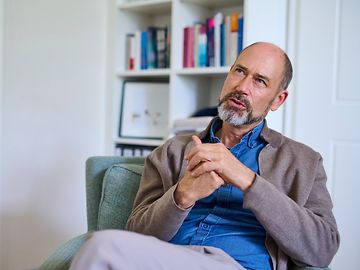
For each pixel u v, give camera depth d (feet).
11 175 7.53
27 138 7.73
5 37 7.29
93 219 5.38
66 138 8.34
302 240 3.98
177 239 4.45
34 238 7.93
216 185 3.92
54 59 8.04
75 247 4.26
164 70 8.13
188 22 8.16
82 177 8.68
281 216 3.91
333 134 7.17
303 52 7.33
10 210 7.55
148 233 4.25
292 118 7.45
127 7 8.65
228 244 4.28
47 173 8.07
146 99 8.84
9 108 7.43
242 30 7.21
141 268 3.23
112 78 8.86
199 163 3.97
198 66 7.85
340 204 7.14
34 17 7.69
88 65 8.64
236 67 4.69
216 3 8.19
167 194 4.15
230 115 4.56
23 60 7.57
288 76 4.81
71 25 8.28
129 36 8.97
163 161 4.84
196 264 3.45
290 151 4.59
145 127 8.82
